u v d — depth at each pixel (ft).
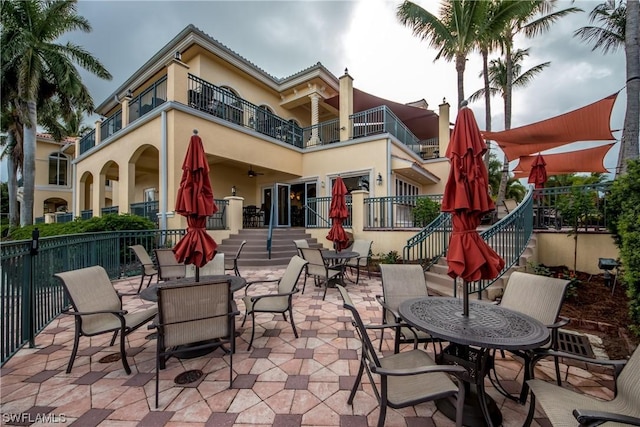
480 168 7.22
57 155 68.95
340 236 21.56
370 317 13.87
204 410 7.13
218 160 35.53
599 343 10.42
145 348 10.49
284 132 40.60
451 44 33.55
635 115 21.02
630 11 21.31
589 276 16.81
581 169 34.45
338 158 38.29
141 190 49.67
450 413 6.90
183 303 7.80
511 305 9.52
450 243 7.61
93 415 6.91
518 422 6.77
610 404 5.57
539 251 19.42
